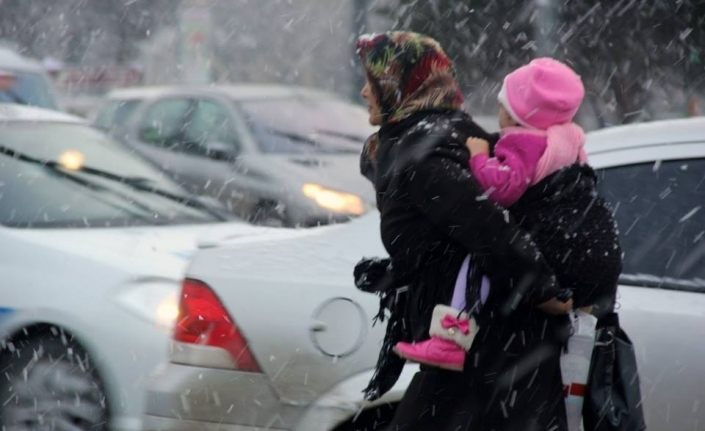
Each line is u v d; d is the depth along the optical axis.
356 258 12.96
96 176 19.00
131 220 18.09
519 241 10.13
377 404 12.66
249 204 29.72
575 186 10.50
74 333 15.70
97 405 15.52
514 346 10.43
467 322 10.38
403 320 11.03
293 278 12.84
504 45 40.75
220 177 30.78
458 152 10.41
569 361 10.51
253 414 12.80
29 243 16.56
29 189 18.06
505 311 10.33
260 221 29.25
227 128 32.22
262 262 13.07
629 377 10.78
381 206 10.83
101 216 18.00
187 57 54.09
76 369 15.66
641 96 34.19
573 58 35.09
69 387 15.66
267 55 58.94
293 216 28.66
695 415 12.12
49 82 33.44
